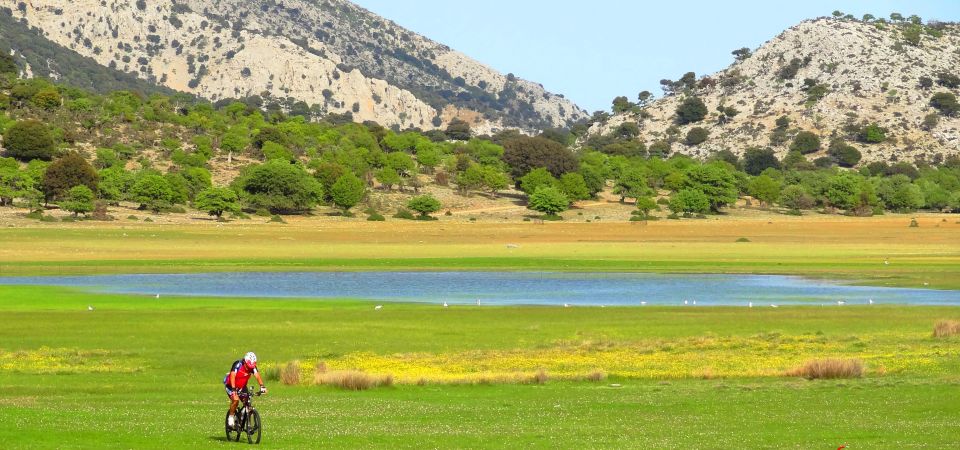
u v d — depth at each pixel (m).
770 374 62.59
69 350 72.81
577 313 98.75
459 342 78.62
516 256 188.25
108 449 38.78
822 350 73.00
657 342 77.81
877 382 59.06
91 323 88.38
